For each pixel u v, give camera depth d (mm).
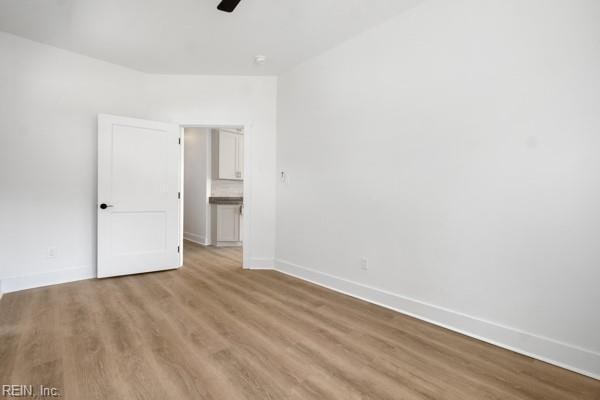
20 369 1663
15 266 2947
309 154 3436
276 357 1834
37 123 3045
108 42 3049
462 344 2037
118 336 2053
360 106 2889
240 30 2834
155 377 1615
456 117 2215
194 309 2547
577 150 1734
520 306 1944
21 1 2389
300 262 3561
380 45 2713
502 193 2008
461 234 2203
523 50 1909
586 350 1714
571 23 1743
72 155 3260
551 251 1829
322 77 3271
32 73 3012
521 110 1922
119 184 3438
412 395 1515
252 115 3889
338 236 3111
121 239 3465
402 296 2561
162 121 3801
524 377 1681
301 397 1482
